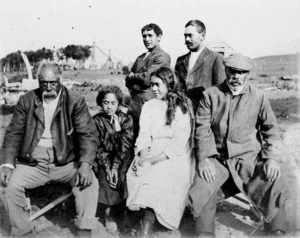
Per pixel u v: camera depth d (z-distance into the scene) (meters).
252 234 3.86
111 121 4.14
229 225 4.03
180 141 3.93
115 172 3.97
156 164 3.82
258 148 3.91
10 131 3.99
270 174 3.69
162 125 3.98
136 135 4.41
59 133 3.96
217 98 3.94
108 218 4.00
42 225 4.05
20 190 3.81
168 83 4.02
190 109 4.03
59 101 3.96
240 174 3.87
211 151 3.88
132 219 4.02
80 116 3.98
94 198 3.85
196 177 3.84
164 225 3.67
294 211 4.12
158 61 4.61
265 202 3.74
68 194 4.11
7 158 3.94
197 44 4.50
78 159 4.06
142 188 3.67
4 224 4.12
